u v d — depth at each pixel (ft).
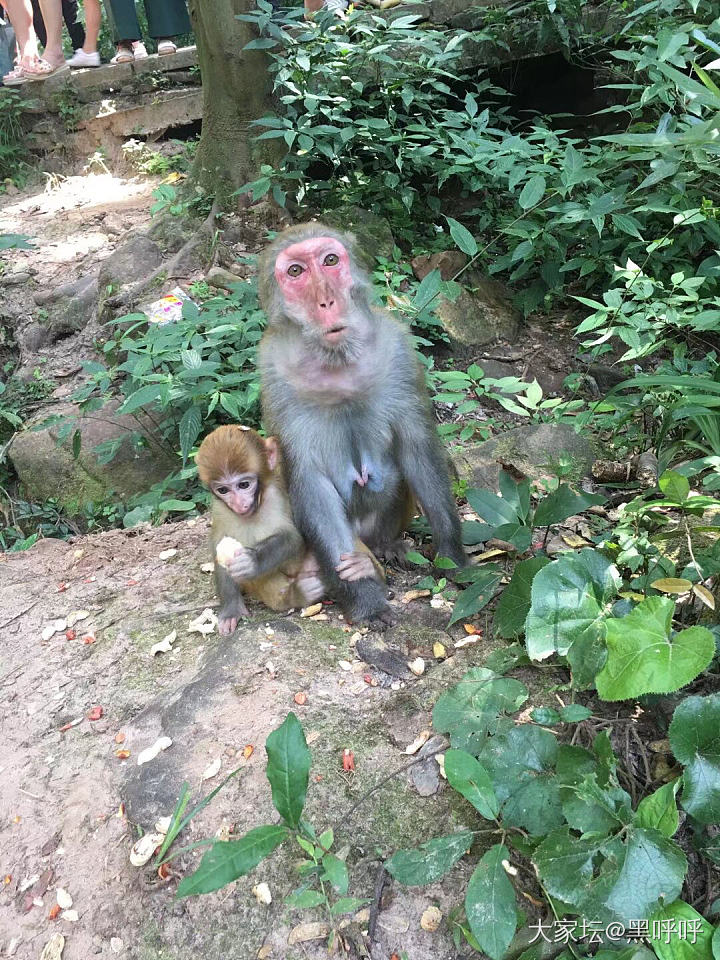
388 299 5.07
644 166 5.14
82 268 7.13
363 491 3.33
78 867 2.42
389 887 2.21
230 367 5.01
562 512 2.88
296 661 2.87
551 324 5.92
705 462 3.05
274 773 2.01
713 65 3.37
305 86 6.08
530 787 2.20
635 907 1.89
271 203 6.41
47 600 3.63
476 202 6.77
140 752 2.70
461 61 6.77
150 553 3.88
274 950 2.13
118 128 9.24
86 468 5.47
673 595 2.71
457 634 2.96
